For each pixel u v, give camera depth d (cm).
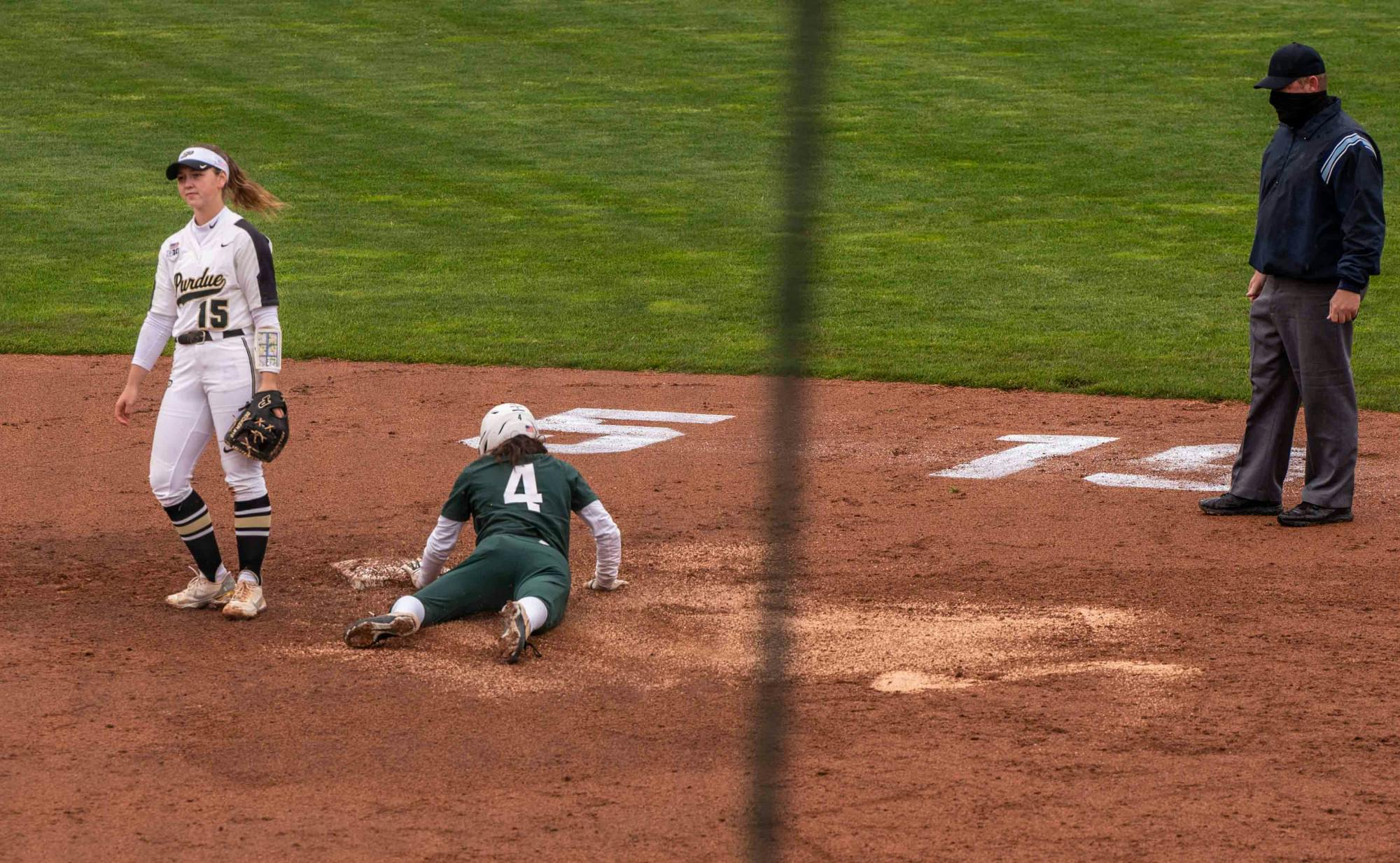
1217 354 4712
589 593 2592
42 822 1716
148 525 3070
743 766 1853
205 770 1861
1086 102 9006
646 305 5584
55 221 6919
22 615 2489
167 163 8006
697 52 10475
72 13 11500
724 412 4097
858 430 3856
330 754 1911
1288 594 2542
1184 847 1625
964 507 3134
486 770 1853
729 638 2352
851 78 9600
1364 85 9038
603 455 3628
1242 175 7588
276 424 2416
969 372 4538
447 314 5475
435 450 3694
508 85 9712
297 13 11606
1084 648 2291
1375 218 2775
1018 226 6762
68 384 4469
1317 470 2969
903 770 1831
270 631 2416
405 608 2320
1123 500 3164
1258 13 10894
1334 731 1948
